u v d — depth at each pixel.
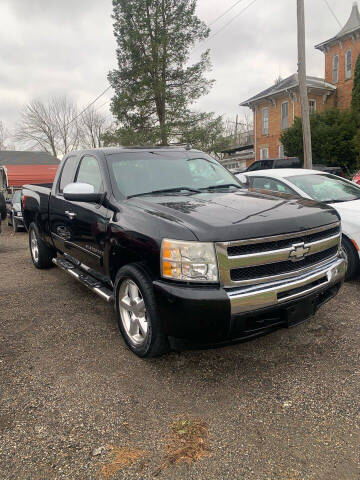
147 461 2.23
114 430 2.49
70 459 2.26
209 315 2.68
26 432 2.49
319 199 5.62
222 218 2.93
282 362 3.27
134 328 3.36
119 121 23.77
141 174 4.04
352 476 2.08
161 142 22.55
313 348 3.48
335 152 19.61
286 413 2.62
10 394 2.90
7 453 2.31
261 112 31.19
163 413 2.65
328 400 2.73
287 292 2.92
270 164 16.83
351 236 4.99
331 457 2.22
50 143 58.94
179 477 2.12
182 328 2.76
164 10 22.38
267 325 2.90
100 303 4.83
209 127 23.06
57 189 5.16
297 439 2.37
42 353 3.53
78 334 3.92
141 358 3.34
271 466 2.17
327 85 27.59
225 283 2.74
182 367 3.24
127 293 3.42
